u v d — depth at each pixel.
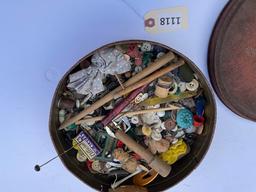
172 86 0.37
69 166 0.37
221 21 0.39
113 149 0.38
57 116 0.37
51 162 0.42
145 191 0.38
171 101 0.37
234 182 0.44
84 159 0.38
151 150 0.38
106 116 0.37
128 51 0.36
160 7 0.39
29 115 0.41
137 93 0.36
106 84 0.37
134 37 0.40
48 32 0.39
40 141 0.42
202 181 0.44
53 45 0.40
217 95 0.41
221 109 0.42
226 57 0.39
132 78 0.36
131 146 0.37
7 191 0.43
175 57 0.37
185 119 0.37
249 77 0.40
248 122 0.43
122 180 0.39
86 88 0.36
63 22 0.39
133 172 0.39
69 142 0.38
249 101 0.41
